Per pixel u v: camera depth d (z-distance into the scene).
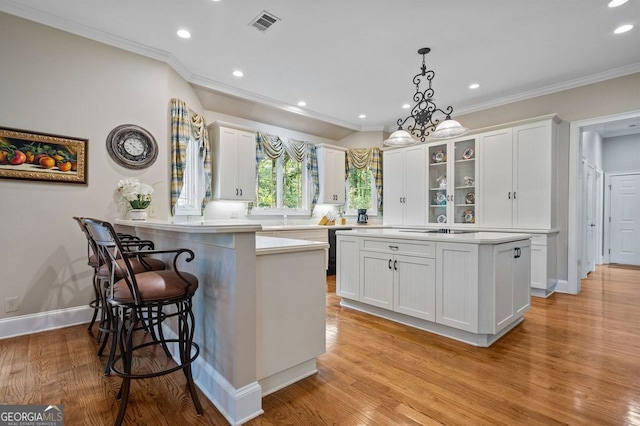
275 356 1.75
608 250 6.63
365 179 6.21
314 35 2.98
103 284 2.42
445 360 2.16
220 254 1.65
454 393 1.76
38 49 2.64
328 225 5.52
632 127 5.95
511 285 2.61
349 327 2.80
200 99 4.23
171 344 2.26
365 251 3.14
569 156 4.05
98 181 2.94
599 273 5.46
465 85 4.12
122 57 3.08
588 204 5.39
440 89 4.26
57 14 2.65
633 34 2.94
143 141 3.19
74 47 2.81
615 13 2.62
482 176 4.48
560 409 1.61
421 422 1.51
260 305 1.68
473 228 4.59
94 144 2.91
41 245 2.67
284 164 5.48
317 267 1.98
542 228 3.95
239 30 2.89
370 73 3.78
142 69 3.20
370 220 6.16
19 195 2.58
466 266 2.40
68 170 2.78
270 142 5.10
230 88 4.20
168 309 2.32
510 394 1.75
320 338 2.00
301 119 5.31
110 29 2.87
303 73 3.80
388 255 2.93
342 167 5.98
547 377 1.93
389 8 2.57
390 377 1.94
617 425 1.49
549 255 3.91
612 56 3.36
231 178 4.32
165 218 3.37
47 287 2.70
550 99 4.19
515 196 4.17
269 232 4.61
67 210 2.79
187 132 3.62
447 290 2.51
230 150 4.31
